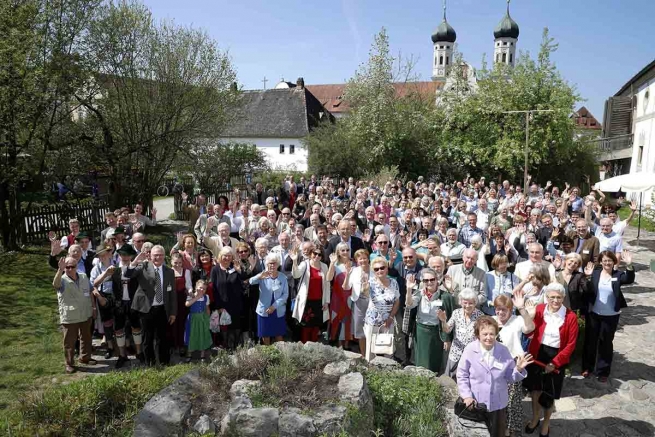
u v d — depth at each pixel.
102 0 14.30
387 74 31.86
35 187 15.35
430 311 6.14
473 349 4.55
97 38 14.82
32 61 12.20
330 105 72.31
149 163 17.11
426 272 6.11
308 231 9.76
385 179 25.86
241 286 7.19
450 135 31.97
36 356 7.28
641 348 7.69
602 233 8.82
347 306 7.30
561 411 5.86
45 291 10.30
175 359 7.19
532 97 29.50
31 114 12.08
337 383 5.02
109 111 15.91
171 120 17.33
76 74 13.25
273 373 5.05
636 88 29.23
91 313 6.98
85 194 19.91
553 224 9.84
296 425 4.33
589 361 6.64
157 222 19.81
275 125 49.88
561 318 5.20
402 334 7.25
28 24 11.97
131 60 15.97
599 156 34.56
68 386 5.61
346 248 7.06
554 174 32.47
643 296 10.49
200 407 4.70
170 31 17.23
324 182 21.58
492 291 6.45
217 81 18.09
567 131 30.12
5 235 13.06
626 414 5.79
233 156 25.47
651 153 25.77
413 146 31.31
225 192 22.95
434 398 5.32
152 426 4.47
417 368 5.96
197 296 6.76
